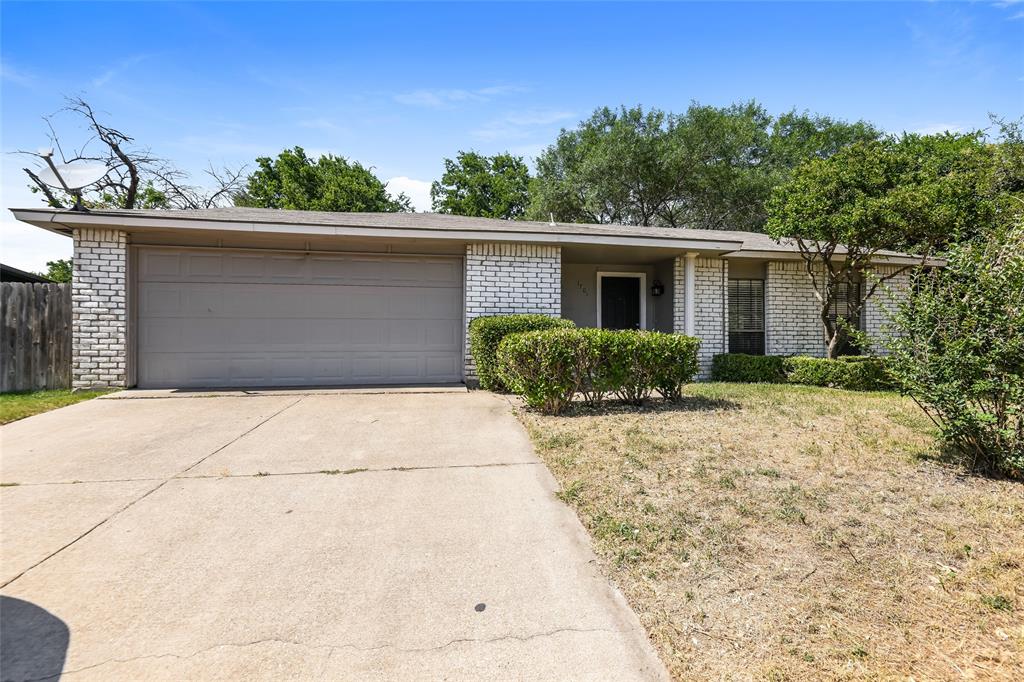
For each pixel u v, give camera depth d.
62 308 8.20
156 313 8.30
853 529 3.09
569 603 2.43
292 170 29.59
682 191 23.00
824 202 8.52
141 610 2.34
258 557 2.83
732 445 4.69
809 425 5.47
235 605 2.39
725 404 6.70
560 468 4.19
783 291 11.06
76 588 2.51
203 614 2.32
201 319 8.44
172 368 8.36
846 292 10.72
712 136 22.28
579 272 11.34
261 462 4.41
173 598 2.44
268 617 2.30
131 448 4.80
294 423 5.81
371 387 8.54
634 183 22.88
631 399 6.56
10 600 2.40
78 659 2.02
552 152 26.38
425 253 9.10
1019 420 3.78
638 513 3.31
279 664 2.01
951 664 2.02
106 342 7.89
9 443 4.96
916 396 4.26
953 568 2.69
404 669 1.99
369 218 9.87
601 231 9.41
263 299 8.64
